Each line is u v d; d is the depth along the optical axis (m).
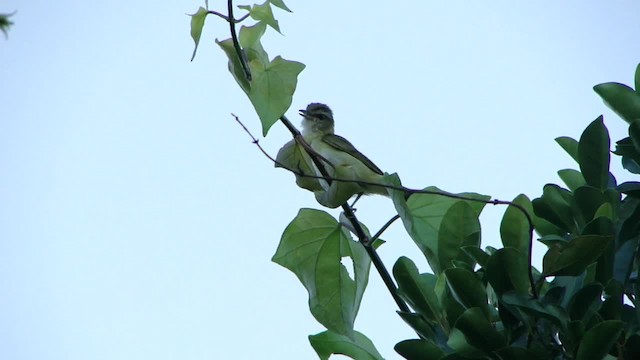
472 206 9.28
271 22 9.27
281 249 9.38
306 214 9.39
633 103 9.16
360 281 9.35
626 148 9.15
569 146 9.82
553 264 7.83
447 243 8.84
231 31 8.96
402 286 8.72
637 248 8.63
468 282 7.98
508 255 7.82
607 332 7.30
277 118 8.94
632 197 8.71
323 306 9.23
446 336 8.46
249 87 9.01
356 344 9.10
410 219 8.80
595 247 7.71
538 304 7.69
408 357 8.12
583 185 9.20
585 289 7.72
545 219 9.19
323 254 9.39
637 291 8.31
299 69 9.02
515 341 7.88
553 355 7.79
